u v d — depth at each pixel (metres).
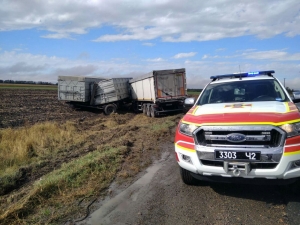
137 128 11.98
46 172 5.99
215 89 5.24
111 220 3.47
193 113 4.32
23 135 9.62
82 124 14.74
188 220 3.37
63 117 18.98
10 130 10.14
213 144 3.61
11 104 27.81
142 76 19.36
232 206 3.68
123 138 9.20
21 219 3.57
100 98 22.09
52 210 3.81
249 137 3.39
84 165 5.57
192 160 3.77
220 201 3.86
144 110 20.25
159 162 6.21
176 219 3.42
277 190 4.09
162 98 17.50
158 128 11.34
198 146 3.69
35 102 31.48
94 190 4.45
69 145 8.70
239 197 3.95
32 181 5.48
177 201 3.94
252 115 3.59
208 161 3.65
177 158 4.12
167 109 18.50
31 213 3.76
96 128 13.14
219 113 3.90
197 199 3.97
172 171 5.44
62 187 4.57
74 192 4.37
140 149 7.48
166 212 3.62
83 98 22.39
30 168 6.19
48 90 63.06
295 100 4.55
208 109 4.27
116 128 12.13
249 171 3.38
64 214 3.66
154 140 8.85
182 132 4.03
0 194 4.82
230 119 3.59
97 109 24.34
